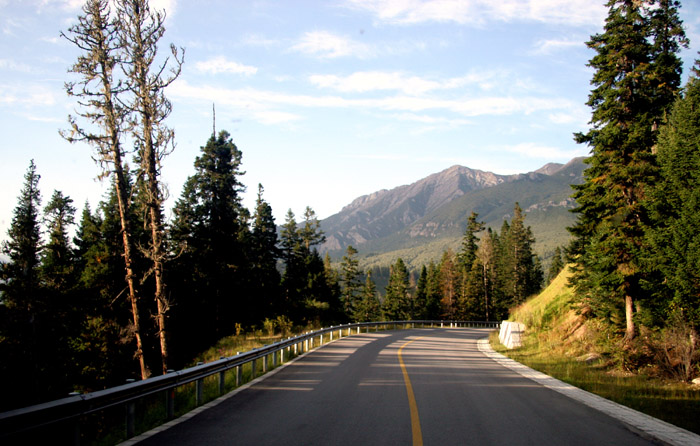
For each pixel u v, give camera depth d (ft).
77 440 20.08
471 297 283.18
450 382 42.45
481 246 300.61
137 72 72.18
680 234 48.88
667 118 64.03
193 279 133.49
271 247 195.00
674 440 22.80
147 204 74.90
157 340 104.78
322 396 34.30
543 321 97.86
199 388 32.07
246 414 27.94
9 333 88.99
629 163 59.26
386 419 26.61
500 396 35.47
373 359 61.41
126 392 22.85
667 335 50.37
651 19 66.13
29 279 97.19
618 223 58.54
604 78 63.36
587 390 39.96
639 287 58.95
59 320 97.60
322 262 231.50
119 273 111.04
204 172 136.36
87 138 67.56
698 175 49.39
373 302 308.81
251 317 157.38
